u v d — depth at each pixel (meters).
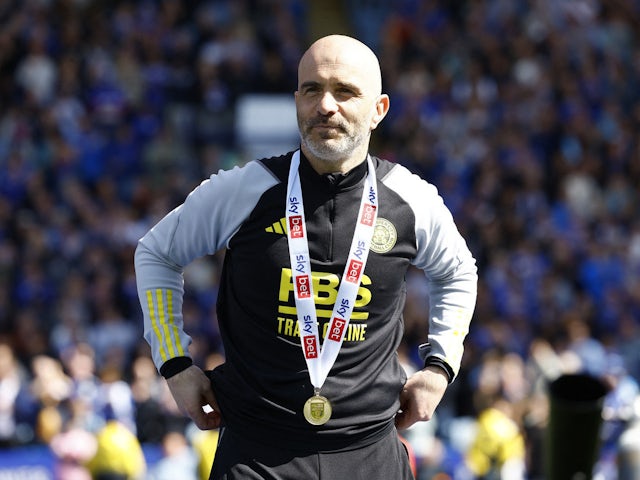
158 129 60.25
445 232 12.43
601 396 11.55
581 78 70.62
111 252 51.44
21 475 35.25
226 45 65.75
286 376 11.84
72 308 47.47
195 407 12.18
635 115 69.69
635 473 17.88
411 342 47.66
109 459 31.11
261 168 12.09
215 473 12.10
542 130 66.12
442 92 67.44
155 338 12.30
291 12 71.56
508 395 40.22
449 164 62.66
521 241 57.09
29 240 51.25
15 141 58.28
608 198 63.12
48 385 36.94
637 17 76.69
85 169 57.59
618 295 54.84
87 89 61.97
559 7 74.81
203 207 12.07
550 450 11.87
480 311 51.16
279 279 11.87
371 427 12.00
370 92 11.84
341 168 11.96
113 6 67.88
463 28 72.94
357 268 11.93
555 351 47.44
